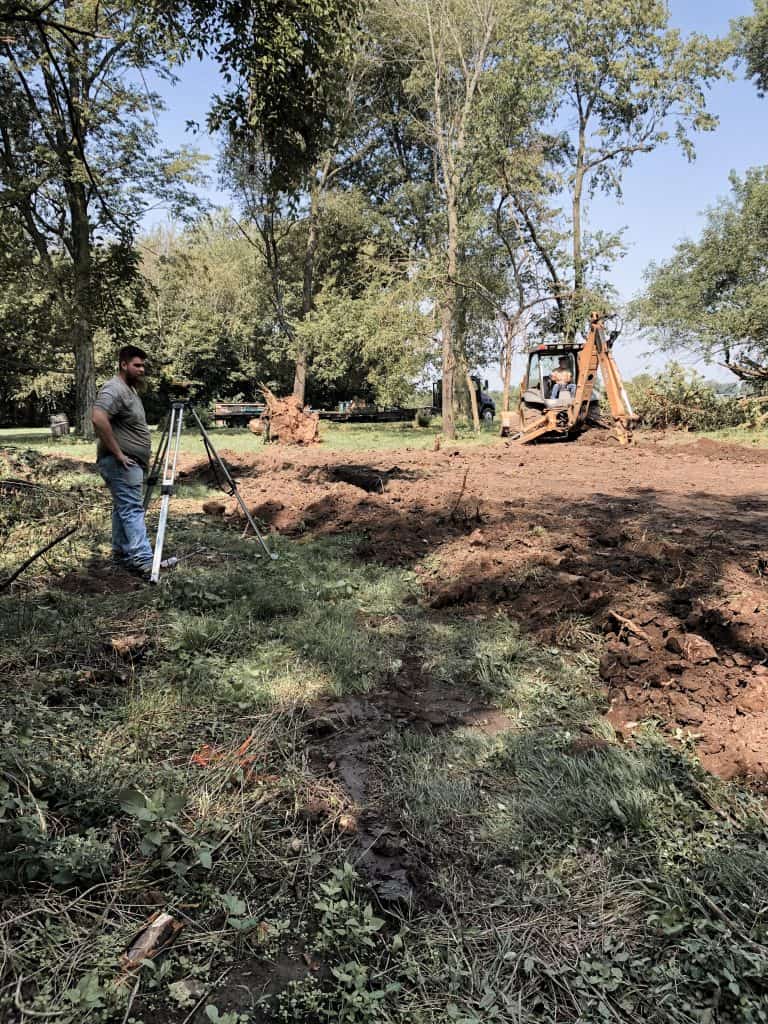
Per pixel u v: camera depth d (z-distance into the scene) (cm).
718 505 898
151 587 538
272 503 905
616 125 2355
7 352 1290
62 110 1789
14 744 288
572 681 402
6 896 221
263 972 208
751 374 2409
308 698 382
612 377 1656
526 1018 195
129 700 361
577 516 818
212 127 840
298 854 258
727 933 213
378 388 2431
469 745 336
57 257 1967
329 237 3234
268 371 4238
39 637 429
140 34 851
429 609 537
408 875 250
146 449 579
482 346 3212
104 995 191
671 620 436
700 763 303
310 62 820
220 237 4519
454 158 2212
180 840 253
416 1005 199
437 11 2170
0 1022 181
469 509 809
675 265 2695
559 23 2181
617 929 225
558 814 278
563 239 2228
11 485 851
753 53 2966
